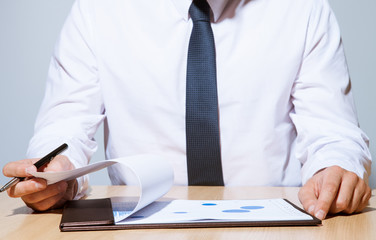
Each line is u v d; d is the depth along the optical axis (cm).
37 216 71
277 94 112
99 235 57
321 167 82
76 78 115
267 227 61
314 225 62
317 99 108
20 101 200
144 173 66
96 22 118
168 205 73
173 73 113
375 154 180
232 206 71
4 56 200
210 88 107
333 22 118
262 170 111
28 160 77
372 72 180
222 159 111
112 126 117
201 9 109
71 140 100
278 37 113
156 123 113
